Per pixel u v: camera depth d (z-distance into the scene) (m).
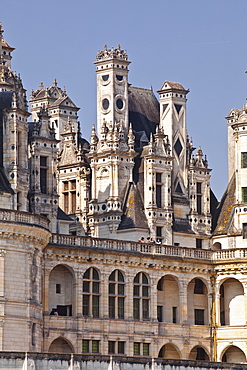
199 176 166.62
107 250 149.25
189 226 165.00
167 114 166.62
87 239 148.12
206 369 126.75
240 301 161.12
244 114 163.88
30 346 135.38
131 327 151.25
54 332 143.00
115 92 163.38
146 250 154.25
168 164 162.38
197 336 158.62
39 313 138.88
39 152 149.50
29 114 143.62
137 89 171.12
